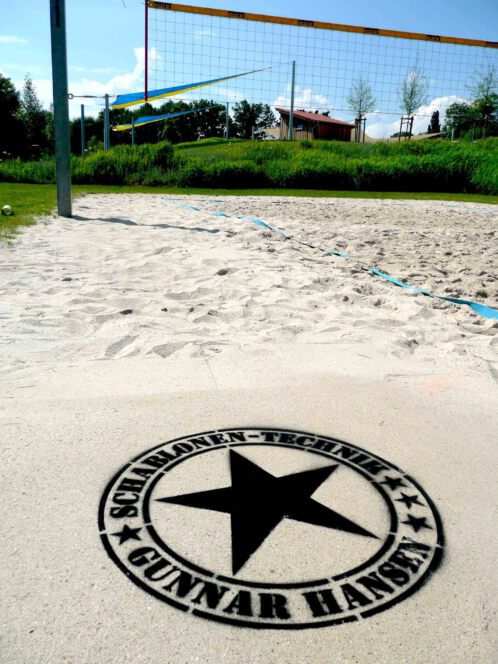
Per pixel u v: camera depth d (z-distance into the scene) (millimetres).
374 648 1533
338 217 12789
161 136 73375
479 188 23188
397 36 16391
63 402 2922
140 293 5105
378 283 5879
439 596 1721
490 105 40531
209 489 2227
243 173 22547
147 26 14219
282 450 2543
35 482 2230
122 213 11547
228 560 1836
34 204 12273
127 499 2145
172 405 2932
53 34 9477
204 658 1484
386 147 28438
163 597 1676
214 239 8320
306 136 52656
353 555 1884
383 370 3518
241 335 4117
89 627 1564
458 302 5203
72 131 80000
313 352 3799
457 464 2492
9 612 1603
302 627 1589
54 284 5312
